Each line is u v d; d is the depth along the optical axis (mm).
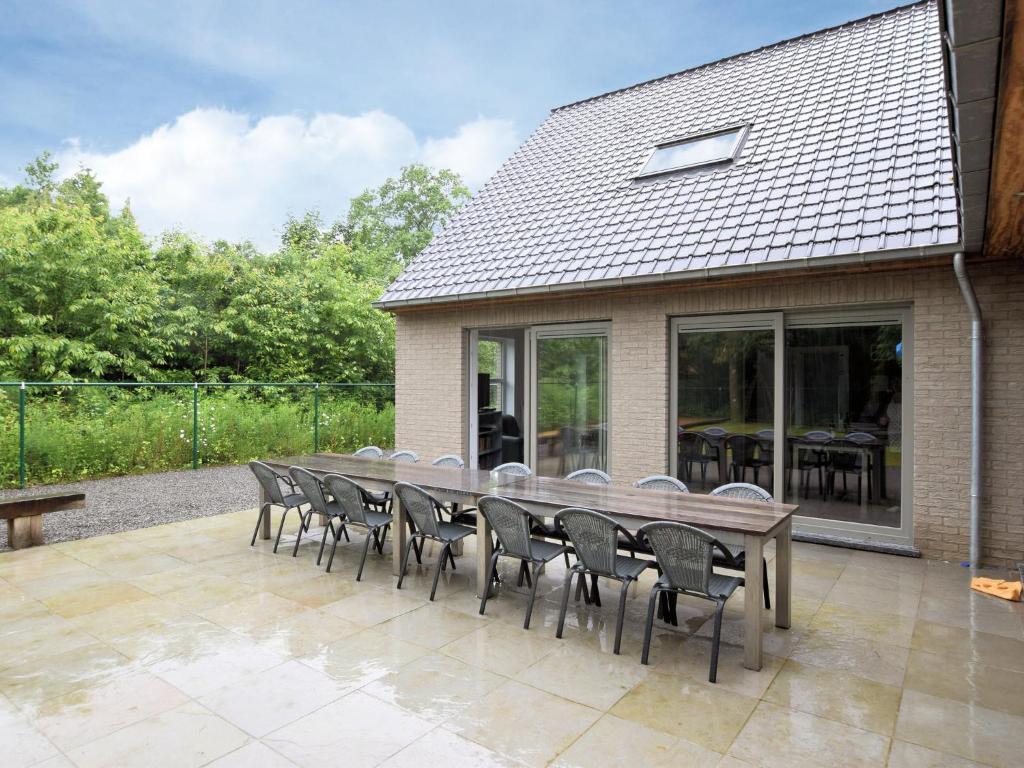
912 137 6938
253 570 5641
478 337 9359
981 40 2168
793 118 8445
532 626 4402
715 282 6715
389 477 5746
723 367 7094
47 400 10352
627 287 7184
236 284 17828
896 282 5992
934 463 5871
